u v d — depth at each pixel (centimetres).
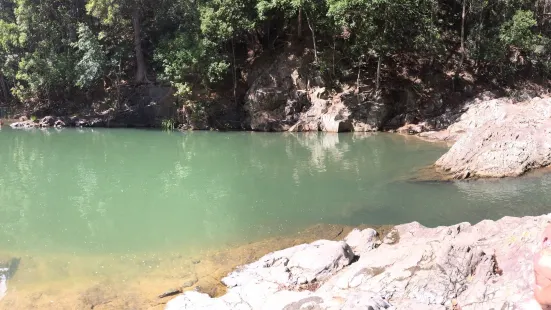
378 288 730
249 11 3231
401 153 2209
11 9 4150
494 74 3316
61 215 1398
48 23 3747
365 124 3044
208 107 3297
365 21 2995
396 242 1005
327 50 3294
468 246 751
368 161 2048
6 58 3762
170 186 1742
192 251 1079
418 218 1255
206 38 3123
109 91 3669
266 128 3173
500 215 1250
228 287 869
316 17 3125
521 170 1619
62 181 1841
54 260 1040
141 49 3675
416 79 3269
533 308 265
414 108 3112
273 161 2145
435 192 1493
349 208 1370
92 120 3503
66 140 2886
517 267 696
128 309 797
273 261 945
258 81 3328
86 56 3375
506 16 3288
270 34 3644
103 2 3278
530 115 1969
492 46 3089
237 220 1306
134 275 947
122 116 3500
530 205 1318
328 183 1681
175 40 3194
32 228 1277
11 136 3062
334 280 810
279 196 1541
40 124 3491
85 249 1107
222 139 2844
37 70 3631
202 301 784
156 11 3662
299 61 3303
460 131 2698
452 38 3544
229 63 3219
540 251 252
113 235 1208
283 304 722
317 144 2581
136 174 1955
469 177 1642
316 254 905
